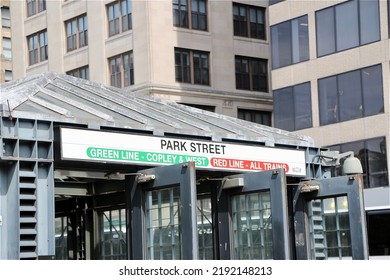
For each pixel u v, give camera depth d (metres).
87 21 76.31
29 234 21.88
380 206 45.78
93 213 31.59
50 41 80.56
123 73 72.06
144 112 27.12
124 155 23.81
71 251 32.69
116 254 30.70
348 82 55.91
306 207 29.12
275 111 61.09
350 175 27.86
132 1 71.25
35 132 22.20
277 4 61.56
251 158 27.19
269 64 77.56
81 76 77.00
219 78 73.50
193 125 27.27
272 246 26.03
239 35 75.81
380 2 54.00
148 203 24.92
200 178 27.56
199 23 73.00
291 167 28.55
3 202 21.86
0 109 21.55
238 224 27.27
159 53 69.75
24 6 84.44
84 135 22.98
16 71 84.81
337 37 56.88
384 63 53.59
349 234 27.89
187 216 23.17
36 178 22.11
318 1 58.19
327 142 56.94
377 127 53.72
